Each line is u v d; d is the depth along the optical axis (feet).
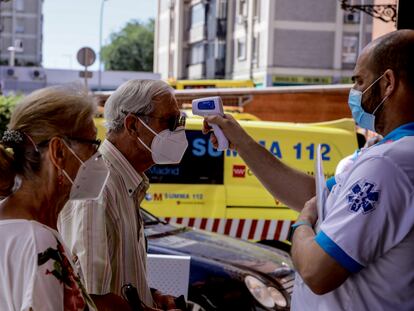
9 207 7.63
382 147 8.10
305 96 54.13
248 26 140.67
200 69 162.30
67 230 9.62
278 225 26.35
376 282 8.07
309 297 8.80
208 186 26.14
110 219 9.75
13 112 7.87
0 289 7.16
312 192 11.84
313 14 132.05
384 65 8.49
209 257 17.60
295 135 27.35
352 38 132.98
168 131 10.55
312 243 8.20
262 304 16.75
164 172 25.99
